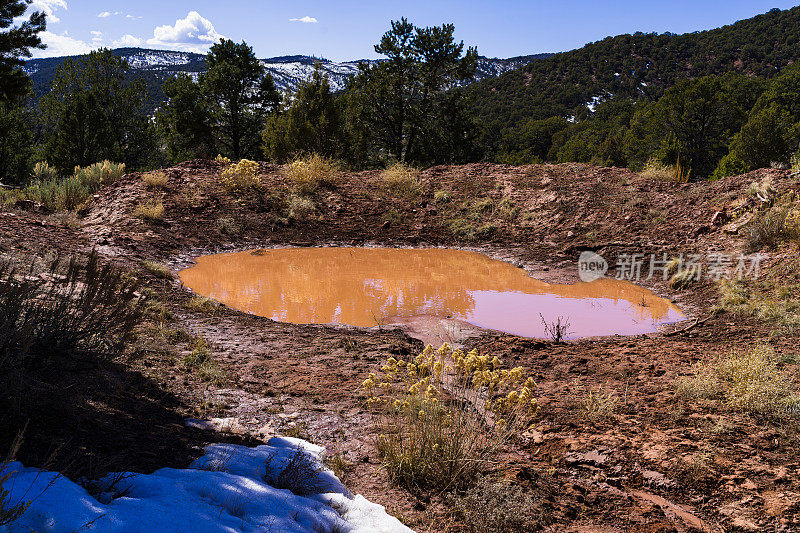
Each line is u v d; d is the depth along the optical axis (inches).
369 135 1331.2
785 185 526.3
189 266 476.1
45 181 716.0
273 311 362.3
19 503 89.3
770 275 394.6
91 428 143.3
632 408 221.3
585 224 595.2
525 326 344.2
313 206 659.4
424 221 650.2
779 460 175.6
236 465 140.7
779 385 222.1
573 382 251.3
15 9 686.5
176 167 720.3
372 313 364.5
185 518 100.4
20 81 743.1
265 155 1176.8
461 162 1396.4
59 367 179.0
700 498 155.1
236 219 604.4
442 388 225.8
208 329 300.5
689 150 2220.7
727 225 508.4
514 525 134.3
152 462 133.9
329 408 205.3
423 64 1323.8
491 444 170.1
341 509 131.1
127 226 532.1
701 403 224.2
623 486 162.1
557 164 805.9
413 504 143.1
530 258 534.3
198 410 186.4
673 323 352.2
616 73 7844.5
